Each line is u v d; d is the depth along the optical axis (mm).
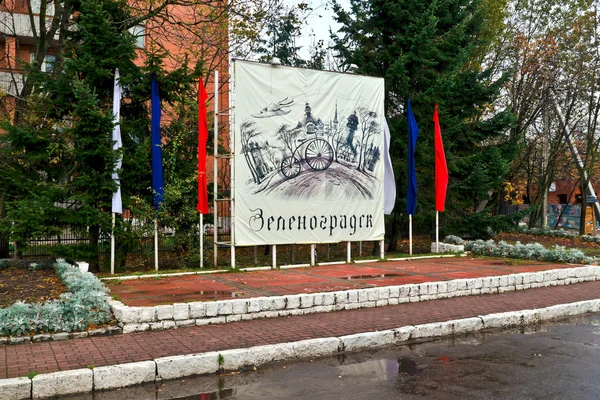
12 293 9188
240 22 18203
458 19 19484
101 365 5766
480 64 25500
